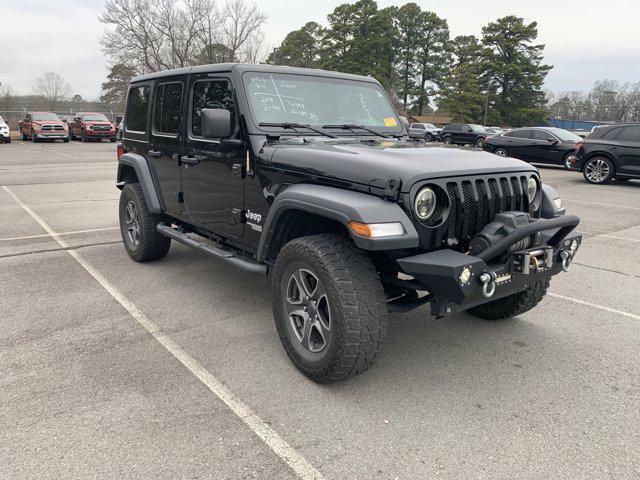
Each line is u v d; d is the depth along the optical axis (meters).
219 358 3.51
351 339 2.88
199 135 4.30
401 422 2.80
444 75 77.56
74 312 4.29
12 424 2.72
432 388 3.17
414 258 2.82
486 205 3.12
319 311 3.12
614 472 2.41
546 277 3.20
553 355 3.64
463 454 2.54
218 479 2.34
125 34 41.66
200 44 42.09
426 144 3.82
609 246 6.83
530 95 63.72
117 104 53.06
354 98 4.36
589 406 2.99
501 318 4.18
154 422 2.76
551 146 16.86
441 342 3.84
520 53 63.59
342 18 63.66
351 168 3.02
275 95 3.90
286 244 3.25
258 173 3.64
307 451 2.54
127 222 5.81
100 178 13.30
